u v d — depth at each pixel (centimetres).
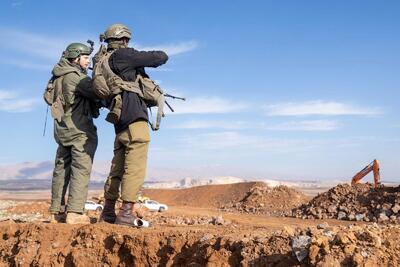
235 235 563
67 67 751
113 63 684
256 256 514
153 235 606
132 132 677
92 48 779
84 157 745
